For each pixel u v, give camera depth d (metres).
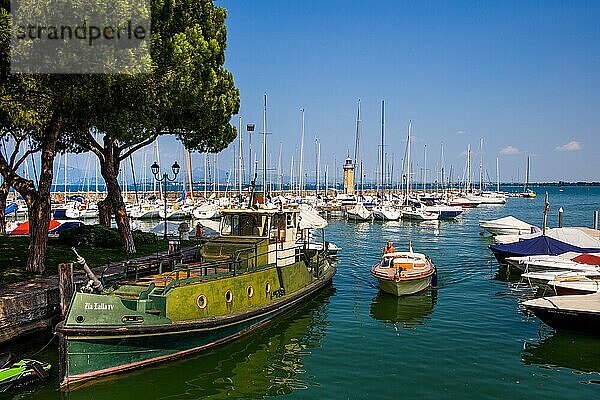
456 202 110.75
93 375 14.26
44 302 18.28
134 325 14.53
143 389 14.40
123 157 30.94
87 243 30.17
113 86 20.53
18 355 16.64
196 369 15.83
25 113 23.22
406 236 56.34
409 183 93.88
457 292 26.66
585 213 92.56
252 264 20.02
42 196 22.08
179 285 16.17
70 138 32.06
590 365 16.16
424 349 17.69
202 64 25.22
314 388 14.52
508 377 15.23
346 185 125.25
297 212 23.58
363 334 19.44
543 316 19.31
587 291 21.72
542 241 32.16
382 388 14.47
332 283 28.86
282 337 19.03
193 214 68.94
